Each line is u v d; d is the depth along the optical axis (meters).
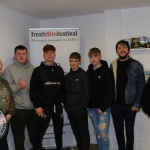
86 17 4.12
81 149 3.21
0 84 2.56
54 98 3.01
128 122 3.01
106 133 3.03
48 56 2.98
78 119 3.06
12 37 3.60
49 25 4.37
